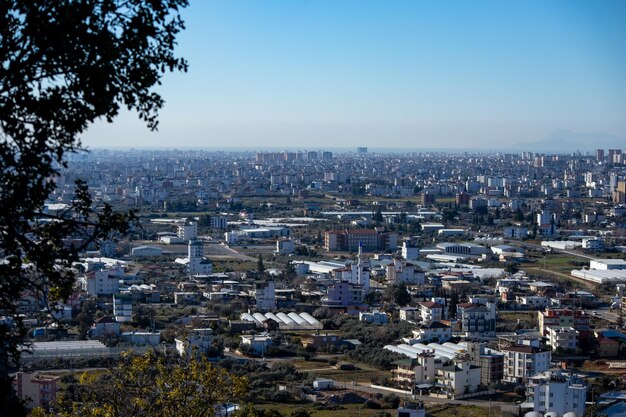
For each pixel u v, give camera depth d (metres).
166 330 198.50
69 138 36.50
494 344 196.12
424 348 192.38
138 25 36.34
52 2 35.47
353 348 199.25
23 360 161.62
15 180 35.50
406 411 139.38
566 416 129.62
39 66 35.97
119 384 57.25
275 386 162.38
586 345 199.62
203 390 57.88
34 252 36.12
